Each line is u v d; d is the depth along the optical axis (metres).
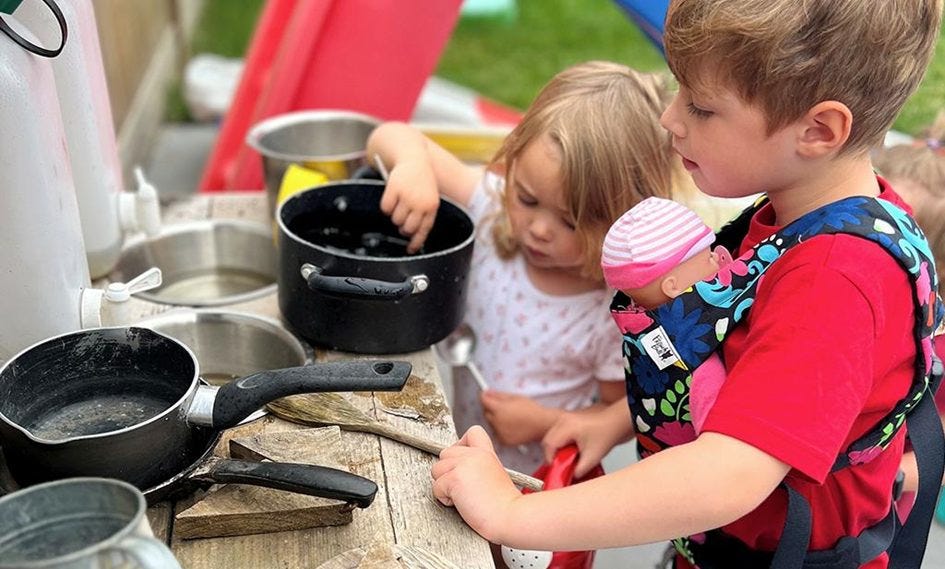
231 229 1.48
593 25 5.23
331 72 2.01
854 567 1.04
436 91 3.31
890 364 0.91
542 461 1.51
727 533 1.07
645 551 1.56
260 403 0.91
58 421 0.96
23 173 0.95
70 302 1.03
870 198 0.92
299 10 2.14
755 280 0.94
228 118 2.38
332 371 0.90
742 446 0.84
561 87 1.33
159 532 0.89
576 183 1.27
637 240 0.99
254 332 1.23
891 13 0.85
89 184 1.21
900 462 1.22
